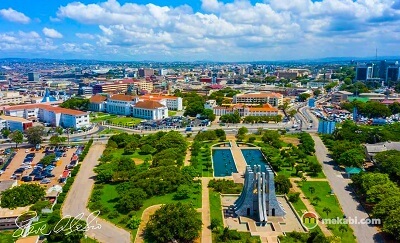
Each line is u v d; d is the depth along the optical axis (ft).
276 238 648.38
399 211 644.27
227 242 633.61
